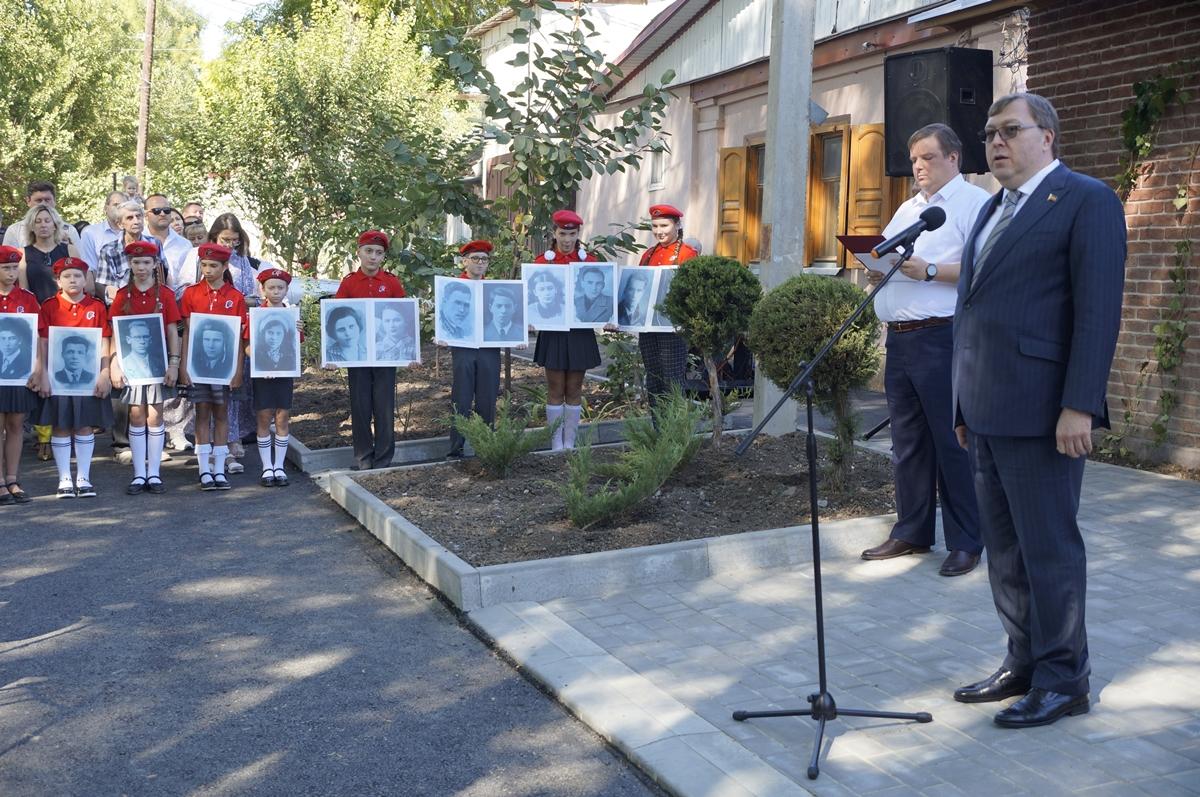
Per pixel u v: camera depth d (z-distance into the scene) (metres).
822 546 6.98
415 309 9.45
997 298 4.54
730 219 17.20
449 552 6.65
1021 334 4.48
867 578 6.52
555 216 9.91
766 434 9.41
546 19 24.12
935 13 10.88
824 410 7.66
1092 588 6.20
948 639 5.55
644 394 11.41
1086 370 4.32
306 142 20.28
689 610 6.05
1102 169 9.70
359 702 5.09
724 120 17.59
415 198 11.96
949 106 9.88
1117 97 9.50
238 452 10.45
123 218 9.85
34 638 5.90
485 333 9.41
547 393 10.24
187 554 7.41
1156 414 9.26
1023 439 4.52
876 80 14.02
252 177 20.28
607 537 6.88
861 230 14.16
